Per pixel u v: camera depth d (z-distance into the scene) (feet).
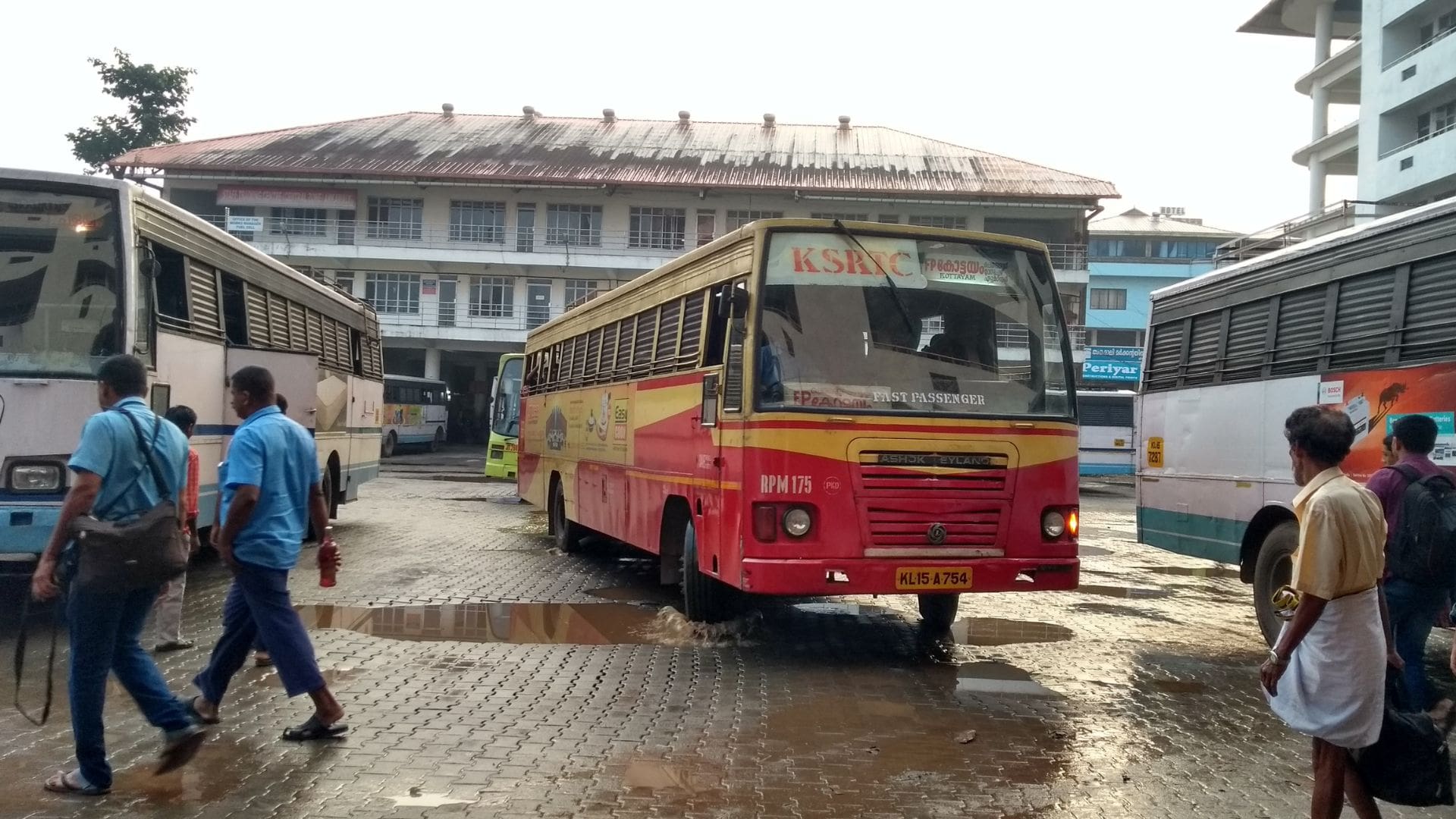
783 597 35.14
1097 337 208.44
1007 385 25.75
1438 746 12.65
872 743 18.53
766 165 142.92
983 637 29.01
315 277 50.67
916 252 25.90
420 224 141.90
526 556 44.60
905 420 24.44
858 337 25.03
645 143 152.87
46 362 25.18
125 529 14.83
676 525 30.78
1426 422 18.15
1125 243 210.38
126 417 15.35
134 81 144.36
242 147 143.95
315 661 17.84
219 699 18.53
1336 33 124.67
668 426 30.50
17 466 24.53
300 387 35.96
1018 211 133.28
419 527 55.72
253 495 16.93
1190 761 17.89
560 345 47.60
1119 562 50.03
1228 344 29.84
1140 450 34.60
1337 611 12.66
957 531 24.62
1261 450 27.86
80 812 14.37
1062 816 15.16
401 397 142.61
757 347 24.49
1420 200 96.89
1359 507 12.56
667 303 31.91
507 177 136.36
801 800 15.53
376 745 17.67
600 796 15.51
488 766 16.76
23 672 22.30
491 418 84.17
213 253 34.01
